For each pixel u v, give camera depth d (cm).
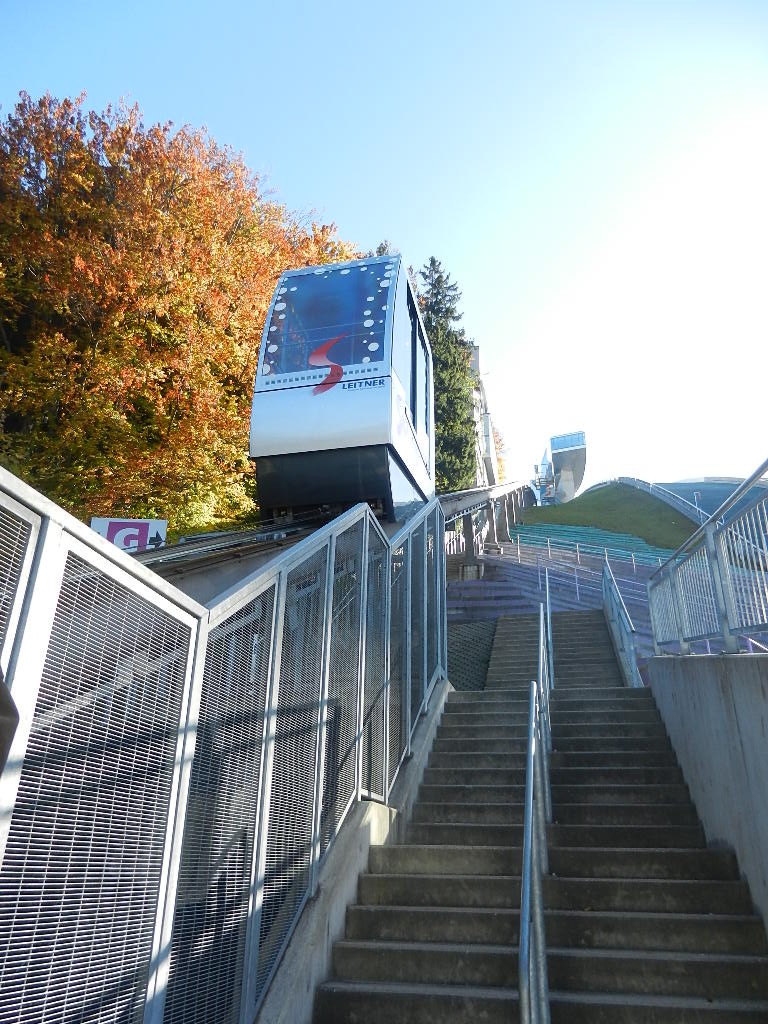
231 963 346
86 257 1725
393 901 531
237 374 1956
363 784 593
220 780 352
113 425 1611
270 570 420
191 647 331
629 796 692
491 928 486
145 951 279
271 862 401
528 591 2216
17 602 225
